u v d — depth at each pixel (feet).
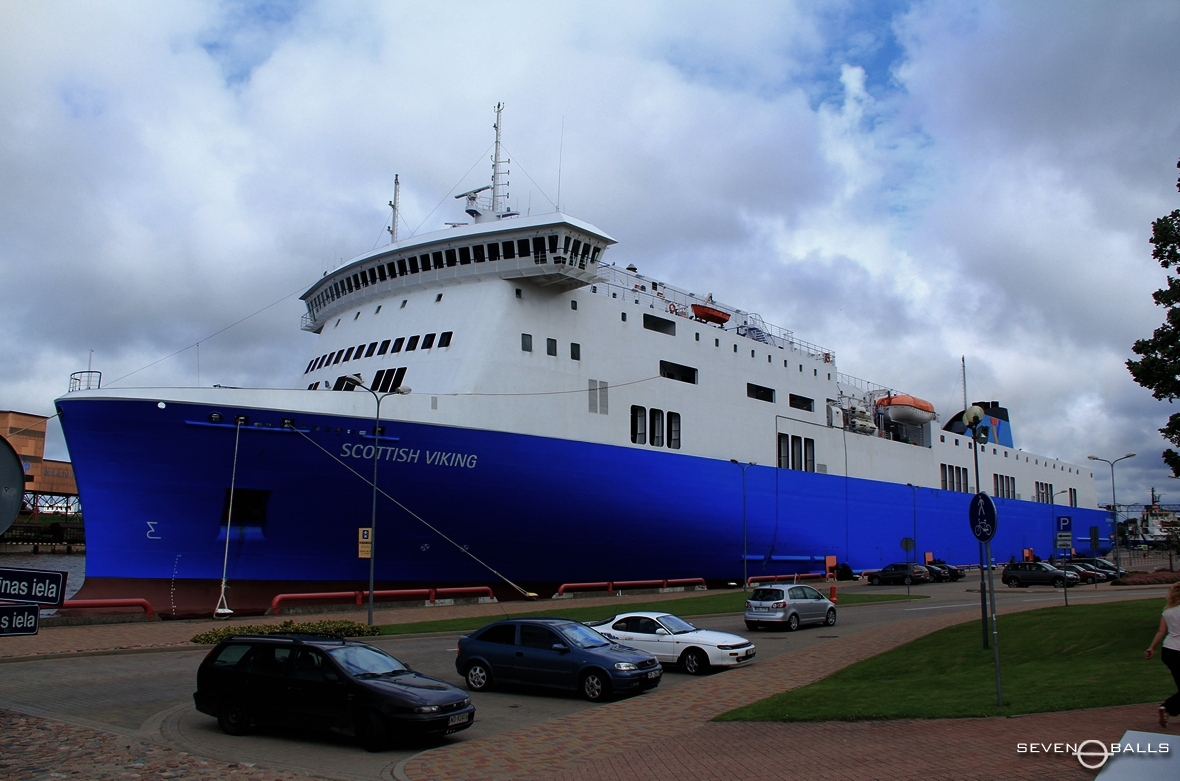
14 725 38.17
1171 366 54.95
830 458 154.30
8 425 269.85
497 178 111.96
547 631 51.52
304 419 80.38
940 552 192.13
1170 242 55.88
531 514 95.40
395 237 110.93
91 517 77.61
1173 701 32.24
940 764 29.71
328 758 35.42
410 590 90.74
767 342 146.61
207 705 39.93
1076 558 239.71
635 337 113.39
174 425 76.59
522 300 99.55
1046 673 45.93
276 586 83.20
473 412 90.89
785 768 31.04
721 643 59.36
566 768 33.37
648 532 110.11
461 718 38.27
